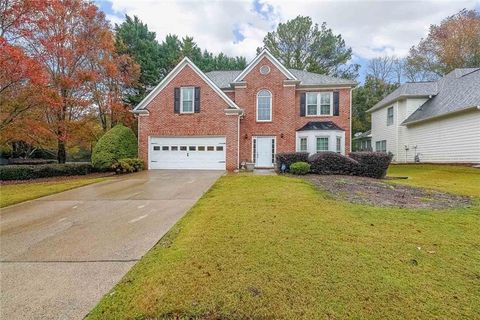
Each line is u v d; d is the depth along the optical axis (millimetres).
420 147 19844
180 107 16672
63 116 16516
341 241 4160
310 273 3168
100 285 3164
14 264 3768
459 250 3855
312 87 18609
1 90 12453
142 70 25031
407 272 3193
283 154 14086
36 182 12539
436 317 2412
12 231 5258
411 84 22500
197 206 6797
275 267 3322
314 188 9086
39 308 2746
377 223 5098
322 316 2439
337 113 18500
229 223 5109
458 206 6719
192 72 16562
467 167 14961
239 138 17531
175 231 4934
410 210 6172
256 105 18156
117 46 23141
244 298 2717
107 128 21469
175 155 16766
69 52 16047
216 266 3373
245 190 8688
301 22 31000
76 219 6055
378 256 3627
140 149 16859
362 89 31891
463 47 29531
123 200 7977
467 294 2754
